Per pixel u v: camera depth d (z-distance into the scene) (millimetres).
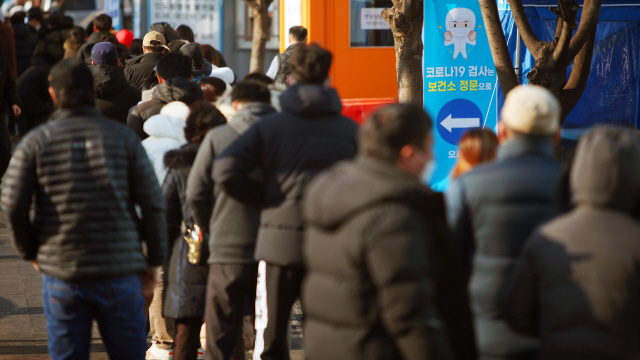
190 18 36906
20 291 16594
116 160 8617
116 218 8602
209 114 11234
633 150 6074
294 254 9352
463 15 18500
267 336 9789
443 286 6363
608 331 5801
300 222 9359
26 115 29688
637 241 5859
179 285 10922
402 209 5770
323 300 6121
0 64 23234
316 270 6258
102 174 8492
